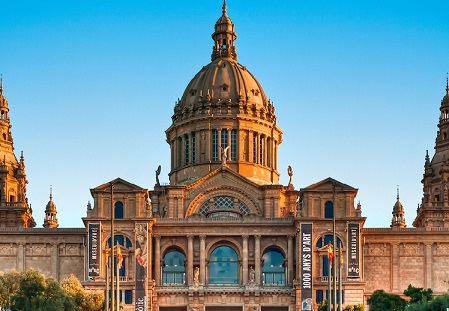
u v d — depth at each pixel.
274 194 194.62
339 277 148.12
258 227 185.38
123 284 178.75
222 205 194.75
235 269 185.75
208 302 180.25
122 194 182.75
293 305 180.00
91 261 179.38
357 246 180.38
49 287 159.25
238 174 194.88
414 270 188.12
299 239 179.88
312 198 182.62
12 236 187.62
